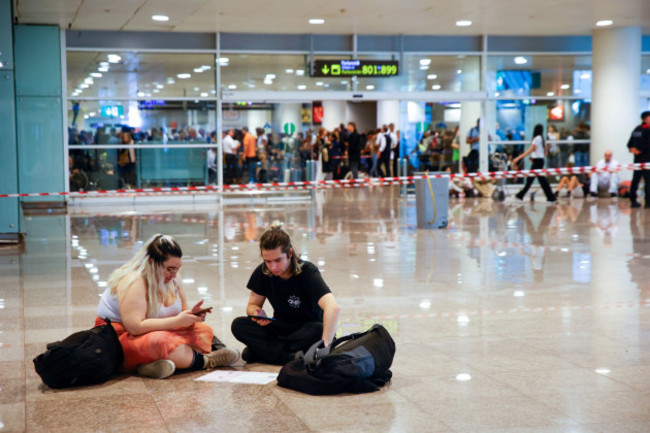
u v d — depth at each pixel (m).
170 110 19.36
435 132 21.19
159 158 19.36
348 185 24.02
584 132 21.53
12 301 6.93
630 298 6.90
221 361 4.86
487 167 21.19
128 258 9.62
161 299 4.81
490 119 21.16
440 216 12.59
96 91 18.81
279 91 19.89
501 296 7.05
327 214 15.44
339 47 20.22
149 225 13.69
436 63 20.78
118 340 4.64
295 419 3.89
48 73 18.05
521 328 5.80
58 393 4.36
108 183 19.05
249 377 4.64
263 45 19.72
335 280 7.96
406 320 6.11
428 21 18.34
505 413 3.95
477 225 13.01
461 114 21.22
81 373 4.41
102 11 16.19
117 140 19.03
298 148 20.08
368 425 3.79
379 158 22.86
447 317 6.20
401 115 21.03
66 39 18.50
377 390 4.36
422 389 4.36
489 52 20.86
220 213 16.02
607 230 12.03
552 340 5.43
